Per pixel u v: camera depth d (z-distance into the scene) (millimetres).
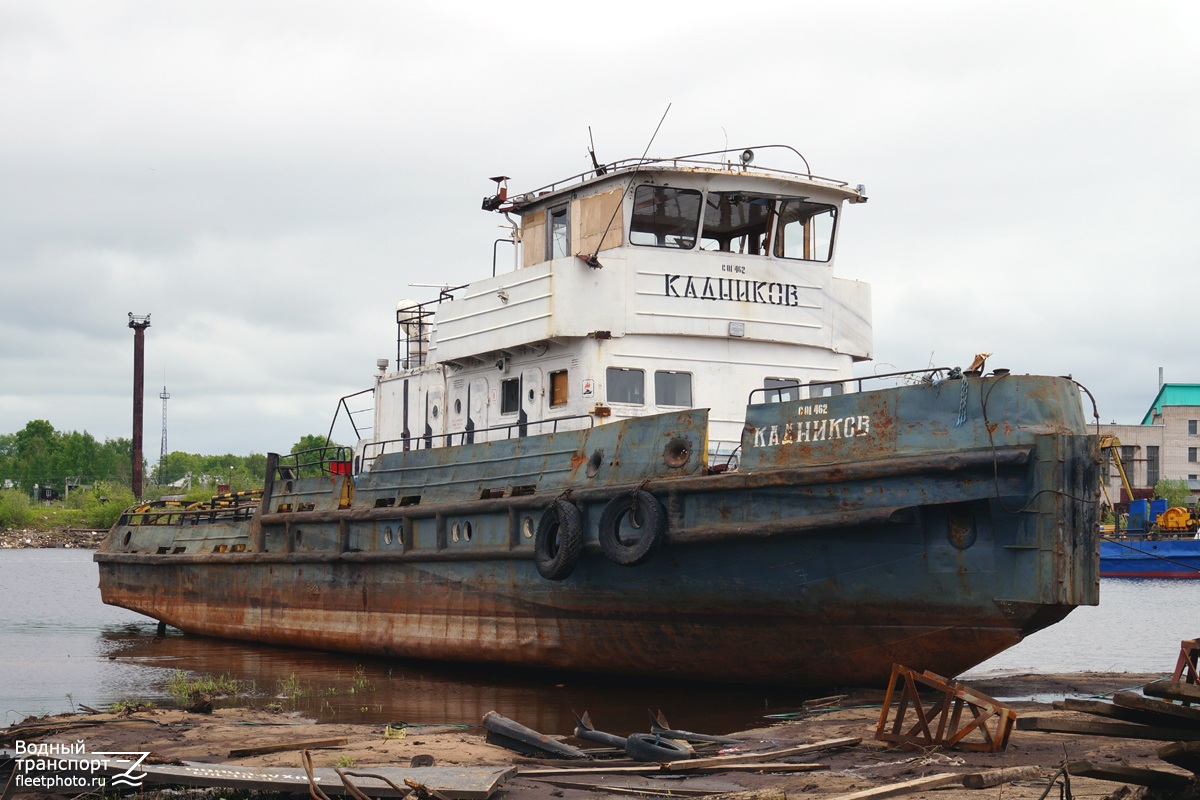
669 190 18688
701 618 16422
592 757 12242
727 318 18672
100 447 155250
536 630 18344
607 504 16719
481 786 10102
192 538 26766
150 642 25812
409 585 20469
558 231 20250
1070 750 11797
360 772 10789
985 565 14117
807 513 15094
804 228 19609
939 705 12250
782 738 12898
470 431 20047
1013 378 14133
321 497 23000
